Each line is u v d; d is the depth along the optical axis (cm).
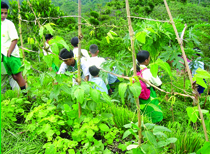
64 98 251
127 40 260
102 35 1945
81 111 197
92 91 168
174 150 192
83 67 306
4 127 210
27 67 208
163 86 388
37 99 260
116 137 215
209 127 129
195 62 320
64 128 224
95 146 176
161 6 4231
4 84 333
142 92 261
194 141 196
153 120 277
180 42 126
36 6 559
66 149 175
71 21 2442
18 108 243
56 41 168
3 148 186
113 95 330
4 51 286
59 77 197
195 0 5822
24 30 583
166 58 243
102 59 363
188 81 338
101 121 202
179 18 274
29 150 186
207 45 644
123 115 239
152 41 250
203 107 353
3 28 283
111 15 3775
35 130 196
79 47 171
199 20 3266
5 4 280
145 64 278
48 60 177
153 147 146
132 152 156
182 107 358
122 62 235
